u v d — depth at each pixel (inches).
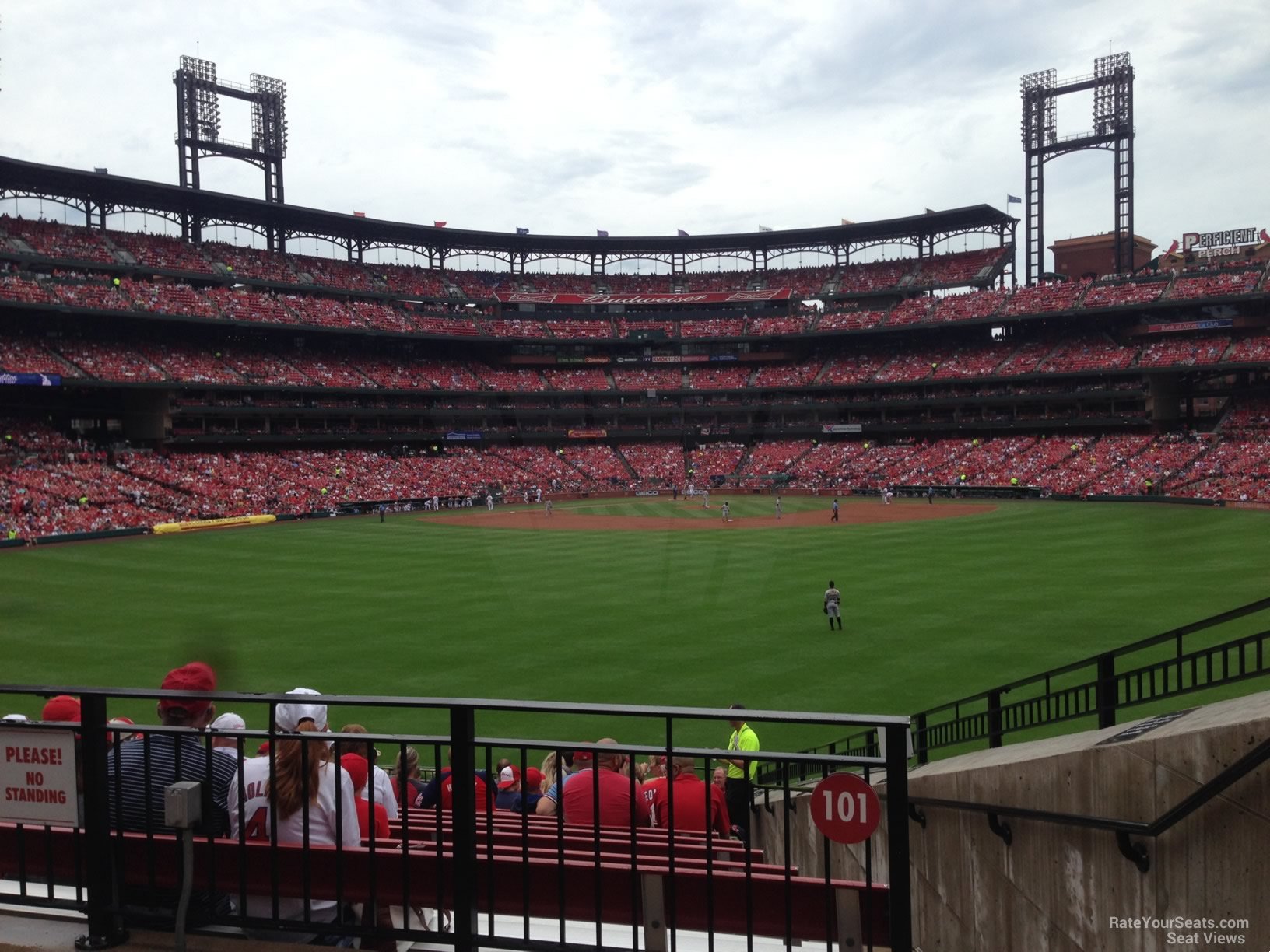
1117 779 192.2
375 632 1016.2
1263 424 2655.0
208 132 3085.6
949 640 930.1
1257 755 157.1
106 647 948.6
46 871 181.8
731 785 369.7
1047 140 3373.5
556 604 1167.0
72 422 2623.0
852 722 141.9
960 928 266.8
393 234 3486.7
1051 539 1712.6
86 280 2581.2
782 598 1178.6
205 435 2719.0
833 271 3814.0
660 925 159.2
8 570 1514.5
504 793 346.0
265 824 197.8
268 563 1587.1
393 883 180.2
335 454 2925.7
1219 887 169.3
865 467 3125.0
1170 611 1021.8
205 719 211.2
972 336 3410.4
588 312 3703.3
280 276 3144.7
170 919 170.2
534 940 163.0
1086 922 205.5
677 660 882.8
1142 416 2881.4
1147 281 2987.2
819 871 362.6
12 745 170.4
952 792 269.9
